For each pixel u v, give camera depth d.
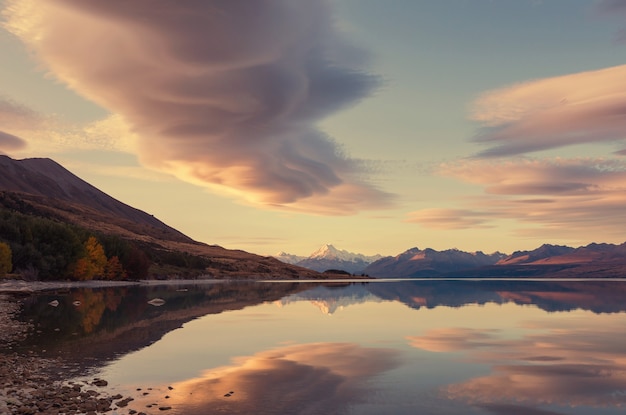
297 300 79.38
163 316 50.34
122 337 34.88
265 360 26.08
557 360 25.75
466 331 38.16
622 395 18.61
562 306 65.12
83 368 23.89
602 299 81.19
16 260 116.50
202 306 64.56
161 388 19.95
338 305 68.31
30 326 40.84
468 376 21.94
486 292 112.31
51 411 16.14
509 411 16.67
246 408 16.98
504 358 26.39
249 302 73.50
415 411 16.66
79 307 60.19
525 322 44.78
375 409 16.89
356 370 23.30
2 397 17.77
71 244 128.62
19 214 133.38
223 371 23.23
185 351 29.00
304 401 17.89
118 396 18.50
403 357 26.77
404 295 98.12
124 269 162.50
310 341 33.03
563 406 17.25
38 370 23.30
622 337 34.53
